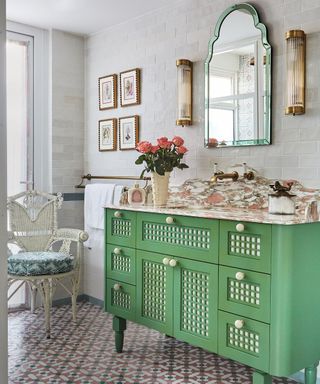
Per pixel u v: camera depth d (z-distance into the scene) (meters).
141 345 2.98
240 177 2.65
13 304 3.70
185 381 2.44
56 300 3.85
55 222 3.57
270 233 1.96
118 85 3.64
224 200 2.77
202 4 2.95
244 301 2.09
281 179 2.50
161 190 2.82
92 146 3.92
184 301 2.40
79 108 3.96
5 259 1.03
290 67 2.36
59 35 3.82
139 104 3.44
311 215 2.07
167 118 3.21
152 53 3.32
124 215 2.78
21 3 3.20
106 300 2.92
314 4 2.35
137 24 3.45
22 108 3.72
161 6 3.22
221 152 2.83
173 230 2.46
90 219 3.70
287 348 1.97
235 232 2.12
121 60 3.60
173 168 3.03
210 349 2.25
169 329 2.48
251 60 2.63
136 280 2.69
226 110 2.77
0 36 1.00
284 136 2.49
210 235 2.24
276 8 2.52
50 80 3.79
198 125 2.98
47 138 3.84
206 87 2.88
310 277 2.07
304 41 2.37
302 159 2.41
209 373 2.55
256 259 2.03
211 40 2.85
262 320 2.00
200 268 2.29
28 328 3.27
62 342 3.00
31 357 2.74
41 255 3.21
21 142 3.72
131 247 2.73
